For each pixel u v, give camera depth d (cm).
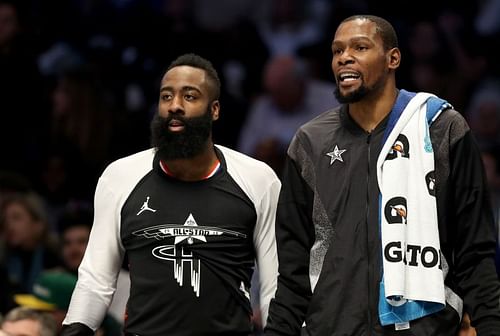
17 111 1912
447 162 946
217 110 1046
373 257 937
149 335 1012
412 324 925
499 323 921
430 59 1944
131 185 1042
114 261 1046
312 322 952
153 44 1967
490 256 944
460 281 948
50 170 1880
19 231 1576
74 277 1383
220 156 1050
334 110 1001
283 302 976
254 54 1980
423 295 923
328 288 948
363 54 957
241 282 1031
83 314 1032
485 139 1923
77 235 1523
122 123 1916
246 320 1033
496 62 1955
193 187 1034
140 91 1936
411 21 1969
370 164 955
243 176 1043
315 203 966
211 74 1038
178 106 1016
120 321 1363
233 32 1991
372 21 968
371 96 966
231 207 1030
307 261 978
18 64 1931
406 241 932
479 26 1980
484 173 957
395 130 955
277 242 993
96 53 1958
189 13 2009
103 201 1047
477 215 944
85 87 1909
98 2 1992
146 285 1018
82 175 1888
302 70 1927
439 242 938
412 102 963
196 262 1017
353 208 951
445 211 945
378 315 929
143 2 2005
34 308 1302
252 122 1923
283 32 2009
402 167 945
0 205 1633
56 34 1977
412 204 938
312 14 2014
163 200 1031
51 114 1911
